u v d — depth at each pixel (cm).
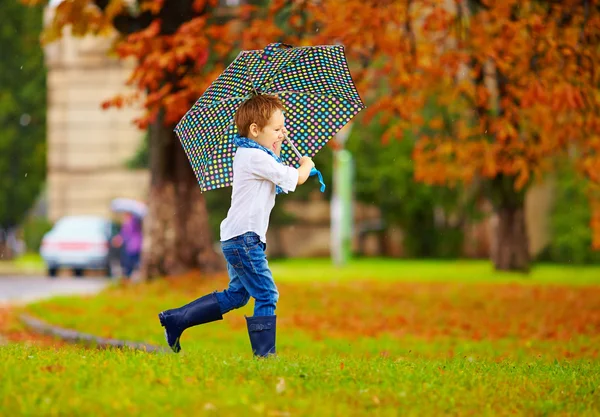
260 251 1179
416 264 6122
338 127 1296
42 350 1298
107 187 7725
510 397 1040
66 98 7719
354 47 2497
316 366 1124
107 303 2856
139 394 938
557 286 3853
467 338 2322
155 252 3438
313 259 7288
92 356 1199
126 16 3092
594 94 2369
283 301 2989
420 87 2725
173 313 1226
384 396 989
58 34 2672
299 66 1303
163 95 2458
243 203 1171
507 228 4888
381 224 7244
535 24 2273
